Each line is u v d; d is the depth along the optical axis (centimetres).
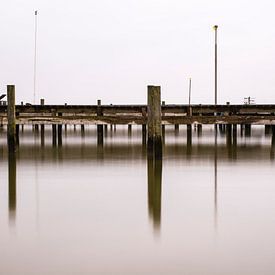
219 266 442
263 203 708
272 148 1631
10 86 1349
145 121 1355
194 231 555
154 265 445
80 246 498
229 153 1452
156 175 988
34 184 877
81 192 796
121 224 586
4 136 2503
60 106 1612
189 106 1603
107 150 1539
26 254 473
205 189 825
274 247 495
